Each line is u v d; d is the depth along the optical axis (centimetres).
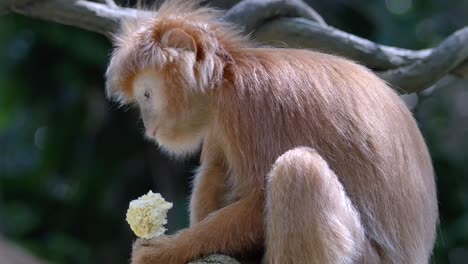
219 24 1083
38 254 2220
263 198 974
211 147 1087
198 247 980
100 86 2278
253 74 1002
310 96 984
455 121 2434
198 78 1027
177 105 1045
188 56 1027
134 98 1090
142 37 1056
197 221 1094
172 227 2184
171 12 1092
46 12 1338
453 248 2233
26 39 2262
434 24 2392
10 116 2388
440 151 2331
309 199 930
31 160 2434
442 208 2302
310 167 932
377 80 1045
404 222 993
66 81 2255
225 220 983
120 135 2322
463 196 2300
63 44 2198
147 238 1005
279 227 938
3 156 2431
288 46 1337
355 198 970
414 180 1009
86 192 2330
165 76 1038
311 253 933
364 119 984
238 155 991
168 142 1070
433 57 1315
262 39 1332
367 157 976
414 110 2316
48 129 2345
